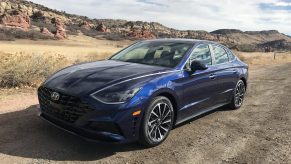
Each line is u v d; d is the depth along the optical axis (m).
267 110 8.36
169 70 5.73
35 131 5.69
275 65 24.78
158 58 6.23
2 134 5.47
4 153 4.80
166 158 5.05
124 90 4.88
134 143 5.53
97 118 4.70
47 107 5.27
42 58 10.64
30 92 8.59
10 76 9.00
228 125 6.90
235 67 7.81
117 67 5.70
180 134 6.16
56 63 11.09
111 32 122.06
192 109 6.28
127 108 4.80
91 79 5.14
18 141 5.24
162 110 5.45
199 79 6.27
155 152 5.25
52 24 105.50
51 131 5.73
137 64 6.00
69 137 5.53
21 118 6.32
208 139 5.99
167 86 5.44
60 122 5.09
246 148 5.64
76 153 4.99
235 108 8.22
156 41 7.03
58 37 68.38
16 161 4.59
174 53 6.30
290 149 5.68
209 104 6.89
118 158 4.93
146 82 5.16
